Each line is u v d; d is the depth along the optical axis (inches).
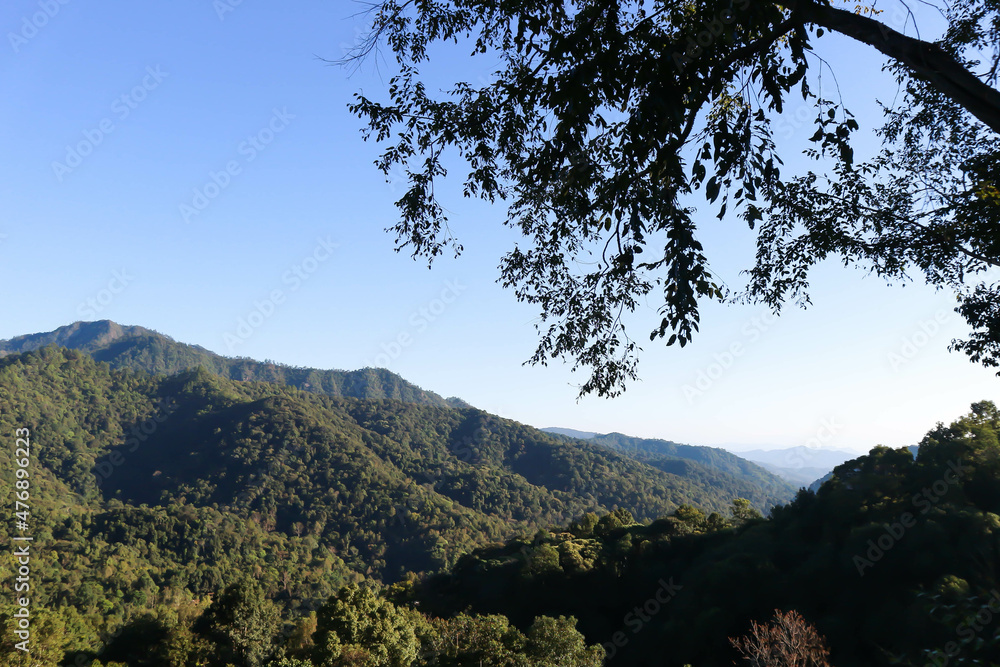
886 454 2075.5
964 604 232.5
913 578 1454.2
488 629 1175.6
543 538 2699.3
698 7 177.5
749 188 174.9
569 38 191.3
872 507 1841.8
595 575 2237.9
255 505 5777.6
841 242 308.7
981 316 313.9
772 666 917.8
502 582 2363.4
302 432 7057.1
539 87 224.2
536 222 296.2
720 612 1631.4
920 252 298.2
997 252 266.7
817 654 915.4
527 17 235.8
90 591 3097.9
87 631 1560.0
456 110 264.4
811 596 1608.0
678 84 176.1
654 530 2652.6
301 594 4020.7
